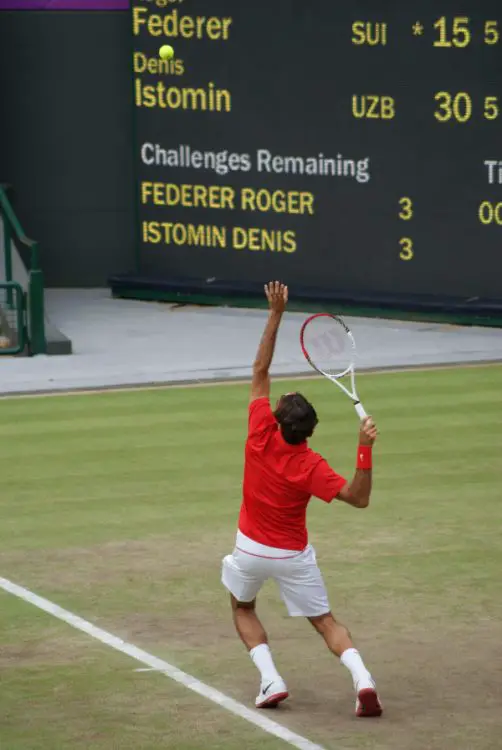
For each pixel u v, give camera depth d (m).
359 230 63.31
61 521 34.69
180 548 32.53
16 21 69.56
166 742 22.19
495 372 52.47
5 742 22.27
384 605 28.69
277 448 22.44
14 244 68.00
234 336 59.19
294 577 22.72
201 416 45.81
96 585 30.00
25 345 56.00
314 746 21.97
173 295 66.94
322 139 63.16
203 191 66.12
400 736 22.33
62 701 23.89
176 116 65.94
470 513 35.19
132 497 36.75
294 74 63.16
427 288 62.56
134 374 51.66
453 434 43.16
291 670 25.23
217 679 24.80
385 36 61.25
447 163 61.19
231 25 63.88
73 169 70.81
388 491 37.12
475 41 59.72
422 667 25.33
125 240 71.38
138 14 65.56
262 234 65.19
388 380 50.97
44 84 70.06
